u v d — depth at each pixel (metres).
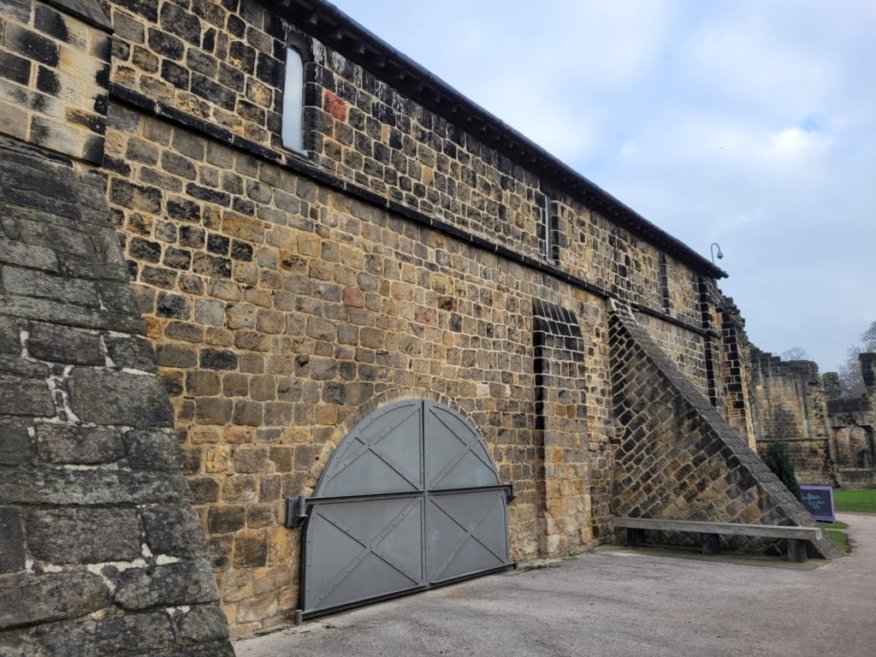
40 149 4.95
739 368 20.42
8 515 3.15
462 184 10.57
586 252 14.09
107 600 3.22
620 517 13.34
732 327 20.70
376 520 8.27
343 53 8.68
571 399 12.27
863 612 7.86
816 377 32.88
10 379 3.56
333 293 8.13
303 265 7.80
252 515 6.91
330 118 8.39
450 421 9.63
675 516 12.98
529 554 11.06
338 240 8.30
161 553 3.55
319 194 8.13
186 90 6.86
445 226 9.95
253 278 7.26
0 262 3.97
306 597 7.26
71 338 3.99
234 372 6.94
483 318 10.69
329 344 7.99
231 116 7.26
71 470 3.50
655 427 13.52
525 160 12.05
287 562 7.21
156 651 3.21
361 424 8.20
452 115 10.32
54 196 4.69
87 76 5.35
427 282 9.63
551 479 11.51
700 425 12.95
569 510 11.90
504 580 9.69
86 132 5.25
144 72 6.54
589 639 6.66
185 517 3.78
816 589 9.20
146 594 3.36
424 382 9.34
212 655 3.37
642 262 16.64
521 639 6.65
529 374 11.60
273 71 7.77
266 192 7.52
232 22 7.40
